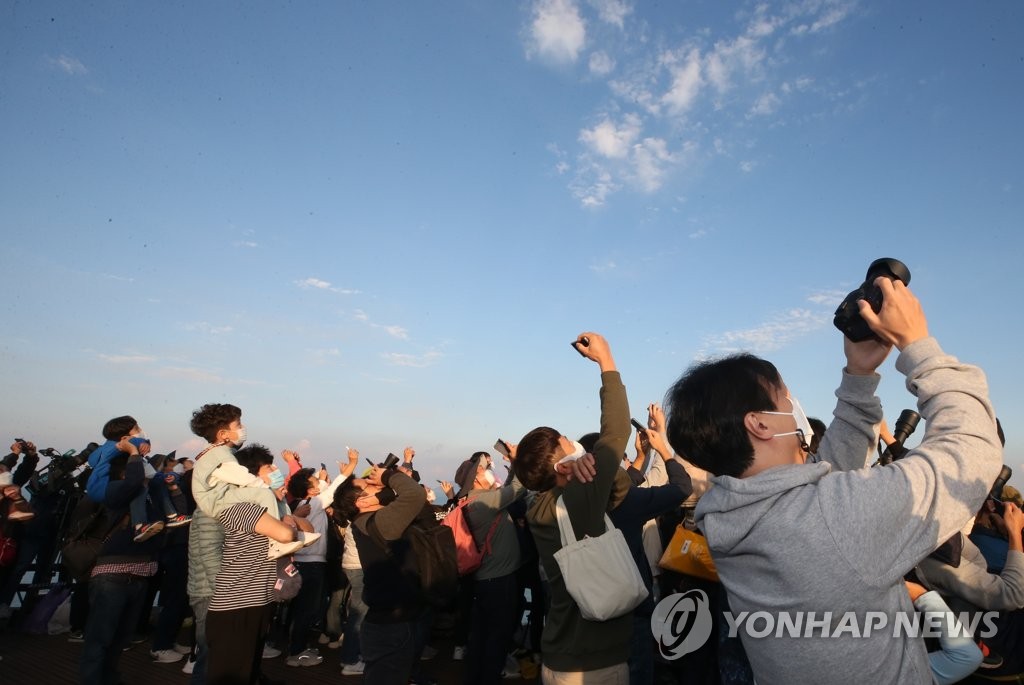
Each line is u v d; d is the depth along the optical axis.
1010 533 2.48
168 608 5.91
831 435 1.59
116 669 4.72
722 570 1.38
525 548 4.72
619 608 2.21
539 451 2.69
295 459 6.50
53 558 7.40
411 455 7.11
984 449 1.14
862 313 1.29
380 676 3.14
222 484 3.65
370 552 3.28
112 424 5.36
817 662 1.16
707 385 1.43
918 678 1.15
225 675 3.43
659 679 3.50
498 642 4.35
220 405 3.90
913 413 2.04
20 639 6.43
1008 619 2.48
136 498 4.71
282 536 3.43
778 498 1.23
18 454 7.50
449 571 3.33
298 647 5.74
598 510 2.31
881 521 1.12
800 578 1.16
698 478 3.37
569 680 2.29
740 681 2.62
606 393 2.47
